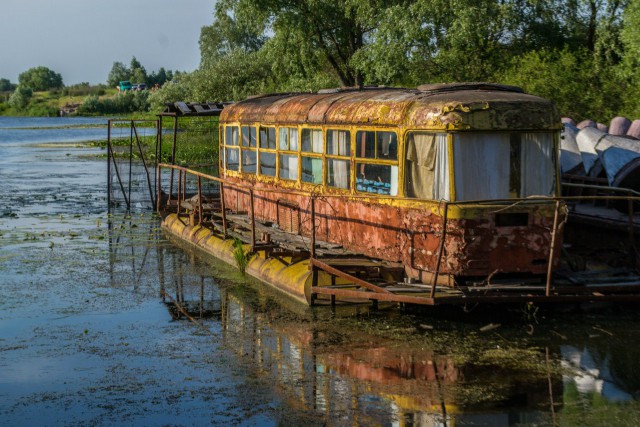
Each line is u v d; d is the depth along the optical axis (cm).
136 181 3181
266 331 1105
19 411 830
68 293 1347
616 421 778
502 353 985
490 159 1054
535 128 1055
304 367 951
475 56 2823
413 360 966
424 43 2753
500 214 1048
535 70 2447
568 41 2984
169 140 4619
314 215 1270
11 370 961
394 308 1192
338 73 3512
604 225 1334
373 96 1237
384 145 1160
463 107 1037
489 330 1081
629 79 2409
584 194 1572
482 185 1053
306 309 1206
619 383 879
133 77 19312
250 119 1634
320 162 1340
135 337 1091
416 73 2850
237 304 1254
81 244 1812
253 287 1366
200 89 4406
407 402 834
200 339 1075
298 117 1405
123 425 791
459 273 1046
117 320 1179
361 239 1223
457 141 1042
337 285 1204
